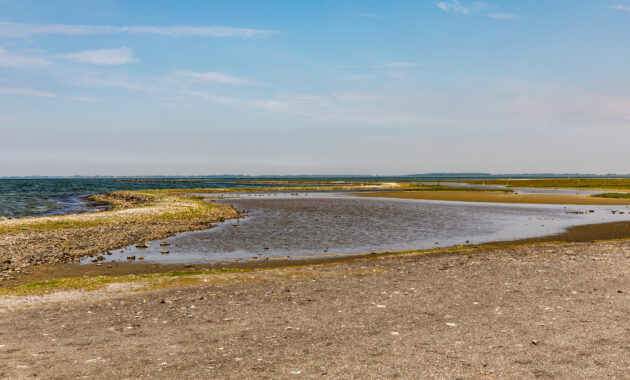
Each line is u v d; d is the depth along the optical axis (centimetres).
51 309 1465
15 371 884
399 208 7000
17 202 8794
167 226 4350
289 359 948
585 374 834
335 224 4716
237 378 845
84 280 1973
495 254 2598
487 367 877
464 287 1719
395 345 1030
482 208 7044
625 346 988
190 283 1897
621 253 2423
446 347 1007
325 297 1597
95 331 1197
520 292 1603
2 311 1440
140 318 1337
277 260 2727
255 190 14862
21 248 2938
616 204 8106
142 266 2528
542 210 6669
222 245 3303
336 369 883
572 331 1110
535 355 941
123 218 4697
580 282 1750
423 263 2348
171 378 848
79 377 854
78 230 3822
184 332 1177
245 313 1381
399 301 1509
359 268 2247
